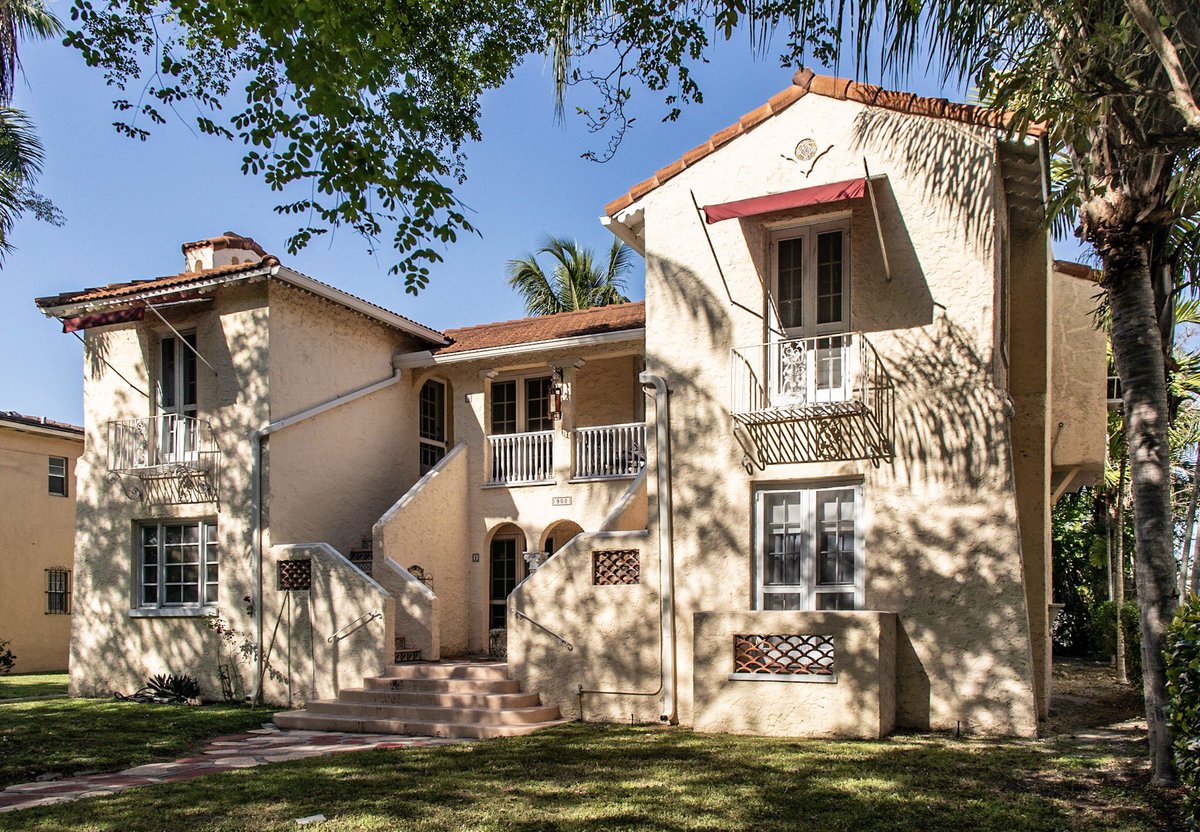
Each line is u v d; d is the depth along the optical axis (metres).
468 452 19.80
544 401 20.02
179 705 16.56
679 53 12.25
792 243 13.91
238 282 17.31
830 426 13.10
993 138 12.55
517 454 19.36
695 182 14.45
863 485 12.97
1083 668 20.98
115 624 18.28
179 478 17.86
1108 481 21.23
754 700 12.33
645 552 13.97
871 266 13.15
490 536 19.41
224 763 11.38
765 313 13.81
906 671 12.36
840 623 11.97
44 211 19.81
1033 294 14.62
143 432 18.19
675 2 11.85
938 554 12.35
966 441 12.36
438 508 18.64
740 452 13.64
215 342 17.81
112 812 8.75
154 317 18.45
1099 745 11.11
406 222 11.27
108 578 18.48
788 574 13.35
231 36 10.58
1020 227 14.71
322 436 18.12
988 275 12.48
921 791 8.92
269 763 11.06
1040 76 9.20
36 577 26.23
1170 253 11.31
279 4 9.66
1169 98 8.13
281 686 16.34
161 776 10.64
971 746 11.06
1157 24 7.57
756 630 12.41
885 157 13.19
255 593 16.73
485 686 14.43
